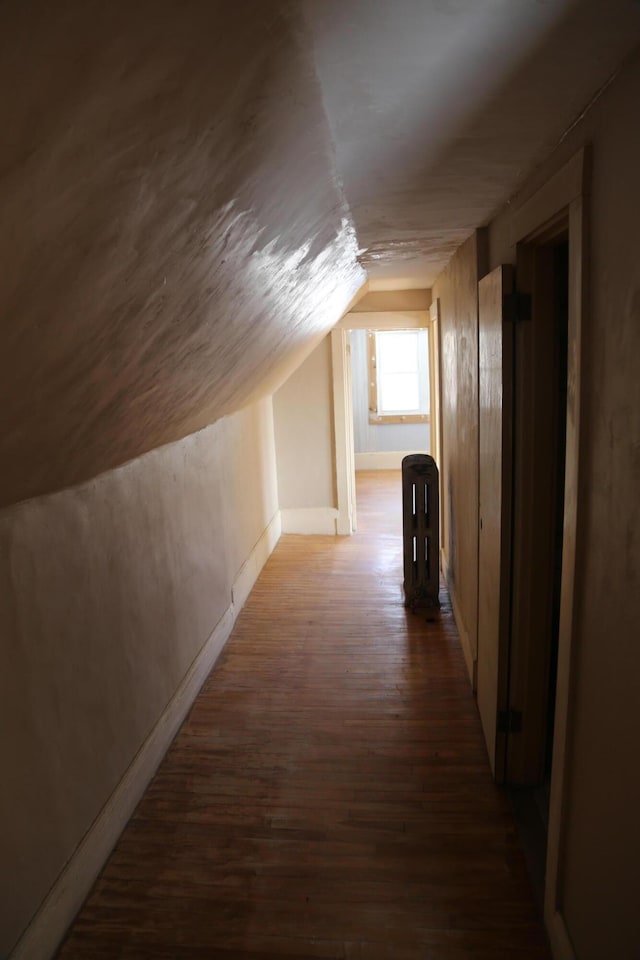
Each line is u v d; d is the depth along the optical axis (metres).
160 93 0.72
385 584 4.41
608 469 1.15
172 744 2.63
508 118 1.24
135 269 1.04
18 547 1.58
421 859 1.99
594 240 1.18
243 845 2.08
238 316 1.90
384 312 5.05
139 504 2.35
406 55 0.93
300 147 1.21
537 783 2.29
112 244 0.91
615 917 1.17
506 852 2.01
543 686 2.20
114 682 2.12
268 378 3.98
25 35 0.52
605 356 1.14
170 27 0.64
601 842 1.24
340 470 5.54
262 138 1.04
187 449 2.97
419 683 3.07
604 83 1.09
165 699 2.60
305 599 4.18
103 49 0.60
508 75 1.03
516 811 2.18
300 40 0.85
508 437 2.04
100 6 0.55
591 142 1.18
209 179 0.99
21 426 1.20
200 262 1.26
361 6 0.77
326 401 5.43
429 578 3.90
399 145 1.36
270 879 1.94
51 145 0.64
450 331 3.49
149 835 2.13
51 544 1.73
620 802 1.13
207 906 1.85
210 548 3.34
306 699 2.96
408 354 8.52
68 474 1.73
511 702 2.24
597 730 1.25
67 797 1.79
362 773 2.42
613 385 1.11
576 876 1.42
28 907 1.59
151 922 1.80
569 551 1.38
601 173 1.13
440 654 3.36
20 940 1.56
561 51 0.95
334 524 5.64
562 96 1.14
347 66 0.95
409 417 8.61
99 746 2.00
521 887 1.87
